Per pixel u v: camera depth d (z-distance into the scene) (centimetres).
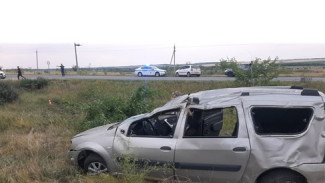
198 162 471
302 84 2134
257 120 462
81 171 589
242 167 445
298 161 427
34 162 635
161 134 534
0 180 547
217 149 457
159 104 1372
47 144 771
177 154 483
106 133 560
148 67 4169
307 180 426
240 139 450
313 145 430
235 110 466
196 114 506
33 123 1063
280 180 433
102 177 515
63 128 985
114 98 951
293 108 446
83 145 562
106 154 541
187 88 2294
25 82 2527
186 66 4022
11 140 845
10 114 1227
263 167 433
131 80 2991
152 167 499
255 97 468
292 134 440
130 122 543
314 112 438
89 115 933
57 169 601
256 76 1586
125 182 475
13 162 657
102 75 4559
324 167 422
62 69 4088
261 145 439
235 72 1644
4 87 1794
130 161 514
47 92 2361
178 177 489
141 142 513
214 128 512
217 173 461
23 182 552
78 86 2617
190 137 484
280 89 516
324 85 2114
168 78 3431
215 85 2328
